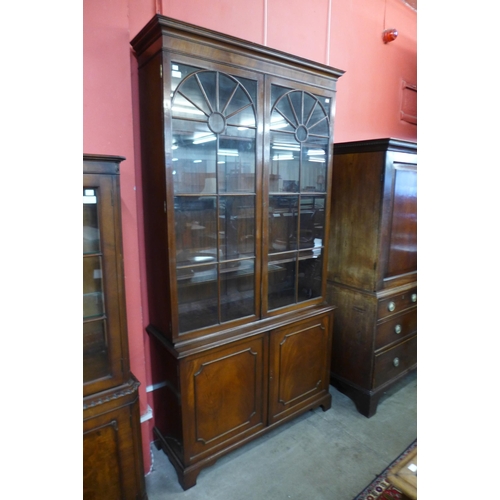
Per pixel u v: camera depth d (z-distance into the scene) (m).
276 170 1.58
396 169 1.84
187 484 1.47
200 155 1.34
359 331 1.98
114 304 1.16
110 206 1.11
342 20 2.24
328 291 2.13
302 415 1.96
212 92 1.32
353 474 1.55
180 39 1.20
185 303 1.42
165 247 1.34
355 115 2.45
